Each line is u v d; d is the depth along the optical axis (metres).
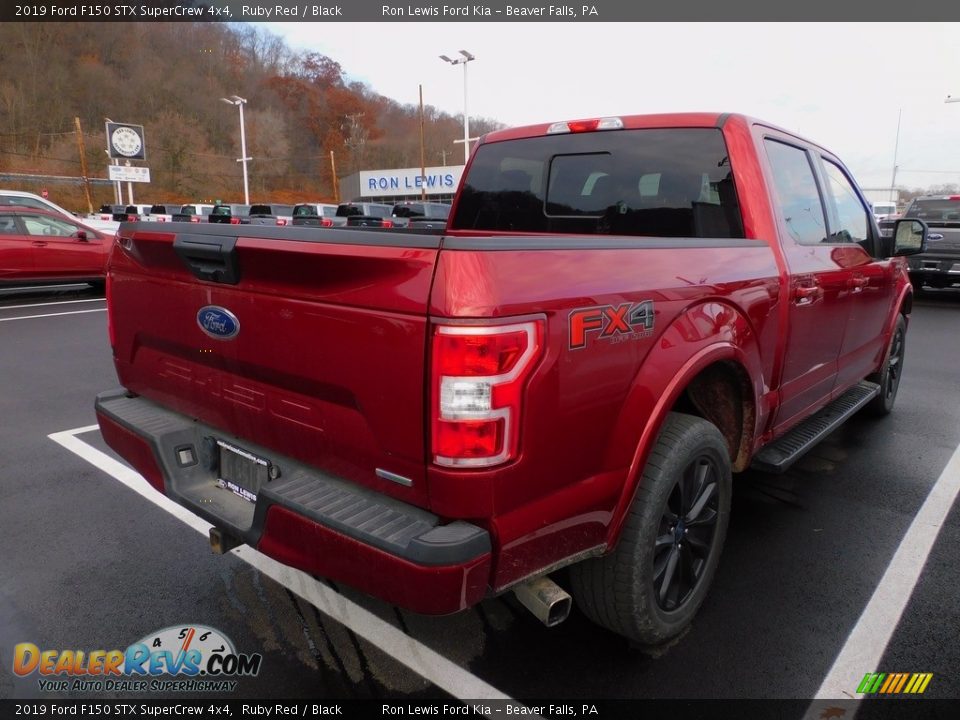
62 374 6.97
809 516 3.76
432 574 1.75
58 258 11.97
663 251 2.33
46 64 66.44
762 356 2.89
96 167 64.56
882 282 4.54
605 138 3.54
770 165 3.21
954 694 2.38
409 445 1.83
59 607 2.91
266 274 2.08
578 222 3.69
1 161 60.50
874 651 2.61
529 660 2.57
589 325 1.96
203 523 3.69
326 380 1.99
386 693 2.40
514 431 1.79
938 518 3.73
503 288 1.75
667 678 2.46
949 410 5.77
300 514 2.01
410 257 1.77
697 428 2.48
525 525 1.91
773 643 2.65
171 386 2.67
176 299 2.47
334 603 2.94
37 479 4.27
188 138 74.25
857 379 4.62
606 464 2.13
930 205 12.65
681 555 2.65
